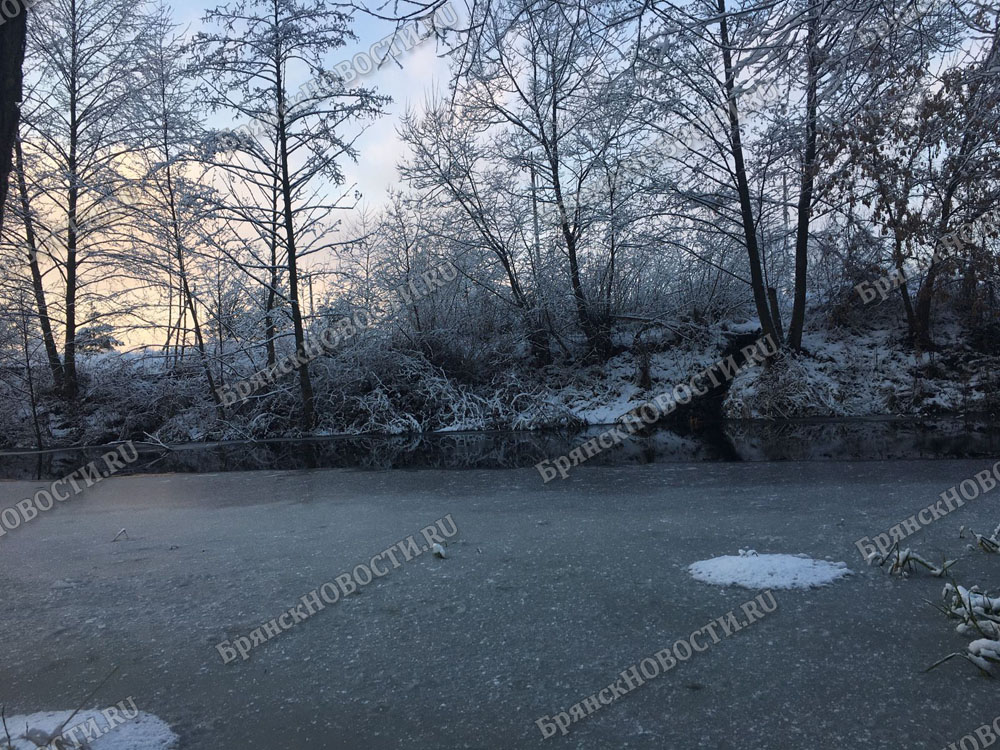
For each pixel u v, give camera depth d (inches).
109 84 666.8
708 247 687.7
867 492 263.0
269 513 281.9
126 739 105.3
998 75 215.5
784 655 124.3
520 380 665.0
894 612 140.6
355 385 660.7
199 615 159.9
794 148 447.8
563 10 169.8
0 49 97.2
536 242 692.1
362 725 108.5
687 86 530.6
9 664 135.8
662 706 109.7
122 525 271.9
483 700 114.4
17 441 639.8
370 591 170.7
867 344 629.6
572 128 620.4
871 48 175.5
